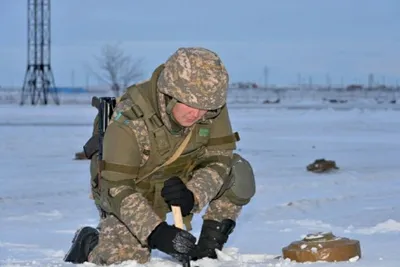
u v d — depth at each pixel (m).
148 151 5.09
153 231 4.81
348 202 10.84
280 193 12.14
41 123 41.00
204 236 5.65
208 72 4.73
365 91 147.00
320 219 8.95
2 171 16.69
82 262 5.73
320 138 27.94
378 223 8.47
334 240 5.48
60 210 10.56
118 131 5.04
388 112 57.00
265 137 28.44
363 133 31.23
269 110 63.59
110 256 5.38
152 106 5.03
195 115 4.86
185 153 5.22
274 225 8.42
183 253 4.70
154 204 5.41
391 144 24.86
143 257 5.41
